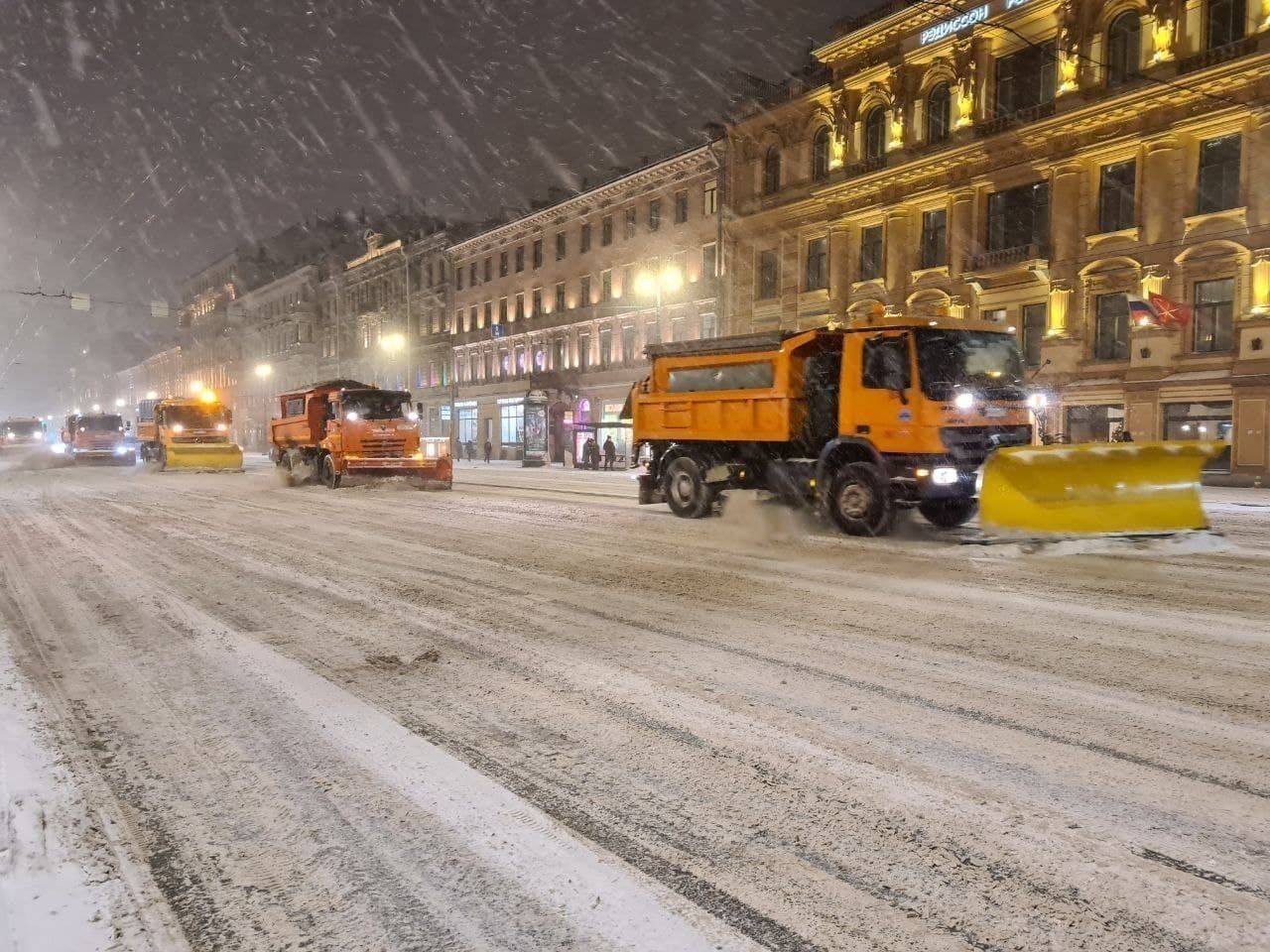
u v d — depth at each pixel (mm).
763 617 6367
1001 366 11312
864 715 4223
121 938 2426
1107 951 2332
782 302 35156
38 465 41812
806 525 12141
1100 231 25297
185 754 3785
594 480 27750
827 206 33250
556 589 7535
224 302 96688
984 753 3729
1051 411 25828
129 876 2764
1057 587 7434
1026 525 9781
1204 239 22906
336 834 3033
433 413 61406
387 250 65375
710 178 38594
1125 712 4219
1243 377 22031
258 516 14414
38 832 3061
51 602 7191
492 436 54719
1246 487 22094
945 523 11844
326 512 15133
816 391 12195
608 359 44594
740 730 4035
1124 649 5391
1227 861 2797
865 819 3119
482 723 4148
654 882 2703
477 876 2746
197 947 2385
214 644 5691
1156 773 3494
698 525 12742
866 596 7117
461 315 58031
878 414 10961
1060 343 25906
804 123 34406
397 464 21531
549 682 4793
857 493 11125
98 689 4738
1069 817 3117
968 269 28484
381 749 3826
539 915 2521
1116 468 9891
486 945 2373
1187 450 10000
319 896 2633
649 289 41875
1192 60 22922
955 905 2559
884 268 31219
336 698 4535
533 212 49312
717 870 2775
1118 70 24719
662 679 4832
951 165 28891
